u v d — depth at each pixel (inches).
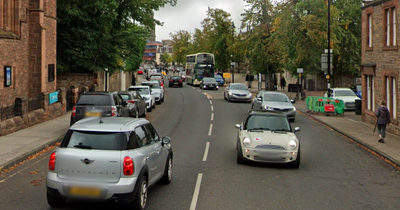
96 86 1227.9
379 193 368.2
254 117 505.4
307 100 1101.1
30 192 339.0
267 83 1824.6
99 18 1176.8
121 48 1264.8
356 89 1459.2
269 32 1672.0
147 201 318.3
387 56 774.5
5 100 722.8
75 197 267.0
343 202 334.6
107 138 278.4
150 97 1068.5
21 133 636.1
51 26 892.0
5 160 448.5
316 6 1360.7
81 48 1174.3
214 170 434.3
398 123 722.8
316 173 440.8
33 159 479.2
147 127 331.3
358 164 498.3
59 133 644.7
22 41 785.6
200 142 614.5
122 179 268.7
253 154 443.8
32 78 816.3
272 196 344.2
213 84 2094.0
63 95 901.8
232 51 2343.8
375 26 837.2
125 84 2009.1
